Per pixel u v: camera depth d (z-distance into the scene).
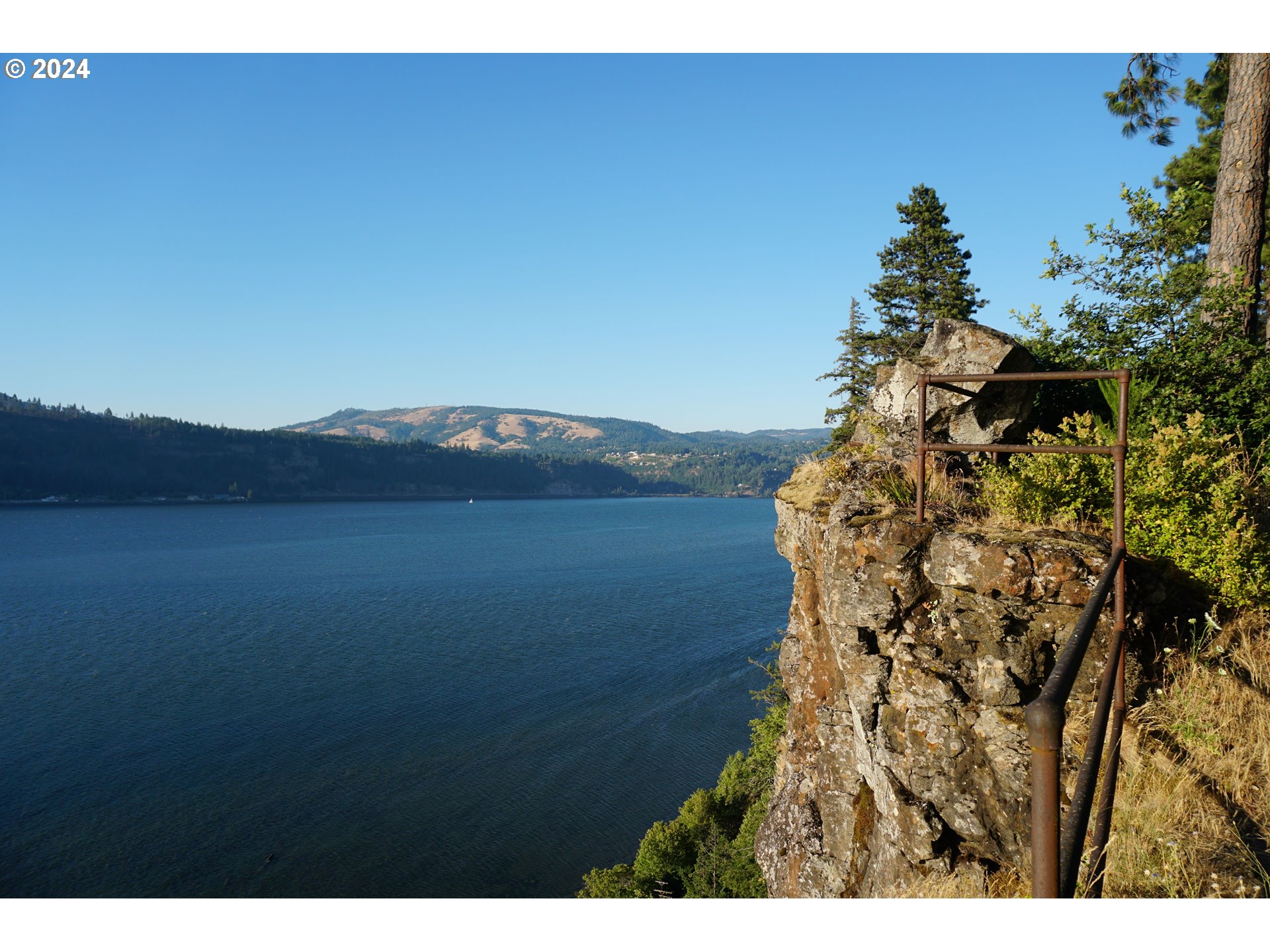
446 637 77.12
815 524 5.80
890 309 25.23
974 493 5.85
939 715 4.32
